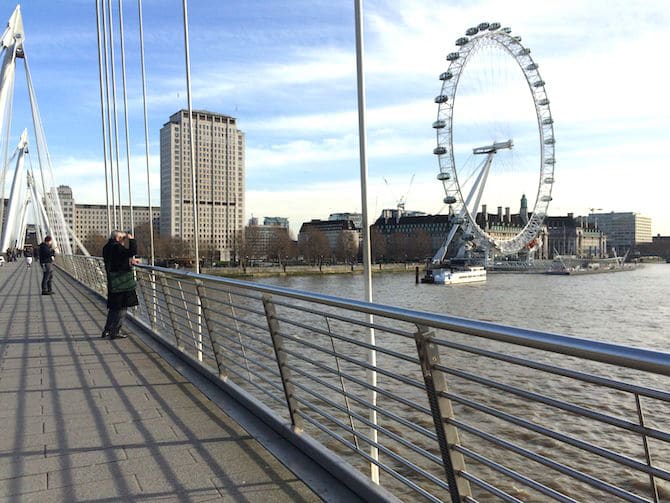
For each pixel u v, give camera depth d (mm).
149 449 4191
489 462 2617
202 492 3479
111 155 18641
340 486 3527
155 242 82688
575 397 10680
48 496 3428
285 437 4387
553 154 81062
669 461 8711
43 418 4918
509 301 53219
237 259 107688
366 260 4301
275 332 4508
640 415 1875
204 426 4711
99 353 7820
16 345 8422
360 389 12531
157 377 6441
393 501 3129
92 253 106125
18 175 58250
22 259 62656
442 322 2574
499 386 2438
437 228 159875
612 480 8461
